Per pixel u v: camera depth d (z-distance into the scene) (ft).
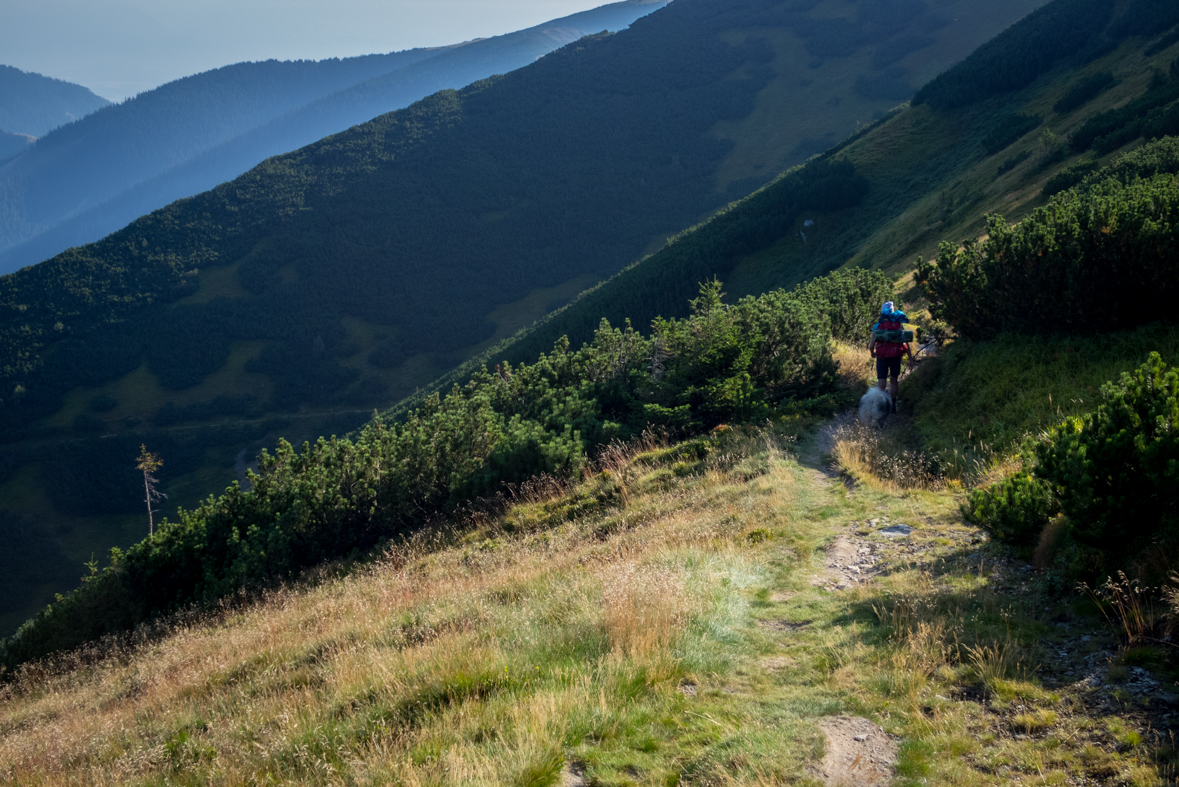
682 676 14.15
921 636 13.66
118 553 51.37
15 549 414.00
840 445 32.42
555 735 12.05
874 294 69.10
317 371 585.22
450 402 66.18
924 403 36.58
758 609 17.75
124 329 612.29
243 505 52.42
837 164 353.10
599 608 18.07
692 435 42.04
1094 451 14.28
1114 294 30.09
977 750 10.25
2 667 47.78
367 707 15.46
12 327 594.24
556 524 35.47
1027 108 247.09
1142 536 13.73
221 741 16.47
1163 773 8.70
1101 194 45.09
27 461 478.59
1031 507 17.44
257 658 25.03
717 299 53.11
